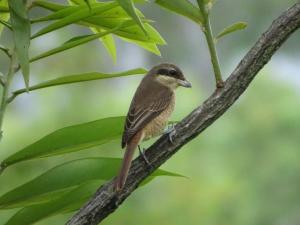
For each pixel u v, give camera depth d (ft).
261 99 52.65
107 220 41.34
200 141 50.75
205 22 13.76
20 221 13.55
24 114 53.16
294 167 49.78
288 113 51.24
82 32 76.13
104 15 15.01
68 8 13.91
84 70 72.23
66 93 49.80
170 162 49.19
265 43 14.17
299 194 49.21
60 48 13.43
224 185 48.49
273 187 49.62
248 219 48.32
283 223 49.37
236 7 92.02
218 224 47.42
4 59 65.10
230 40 92.38
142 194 43.19
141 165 14.40
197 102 50.24
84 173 13.91
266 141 51.01
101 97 49.26
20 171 40.55
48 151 13.70
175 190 46.62
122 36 15.30
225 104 14.25
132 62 93.56
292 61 86.79
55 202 13.61
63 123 47.67
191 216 46.42
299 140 50.72
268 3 91.30
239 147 50.98
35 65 69.72
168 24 93.45
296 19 14.11
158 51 15.75
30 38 13.33
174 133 14.42
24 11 13.25
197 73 93.97
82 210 13.83
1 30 17.47
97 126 13.88
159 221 43.88
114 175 14.02
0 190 40.27
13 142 46.16
